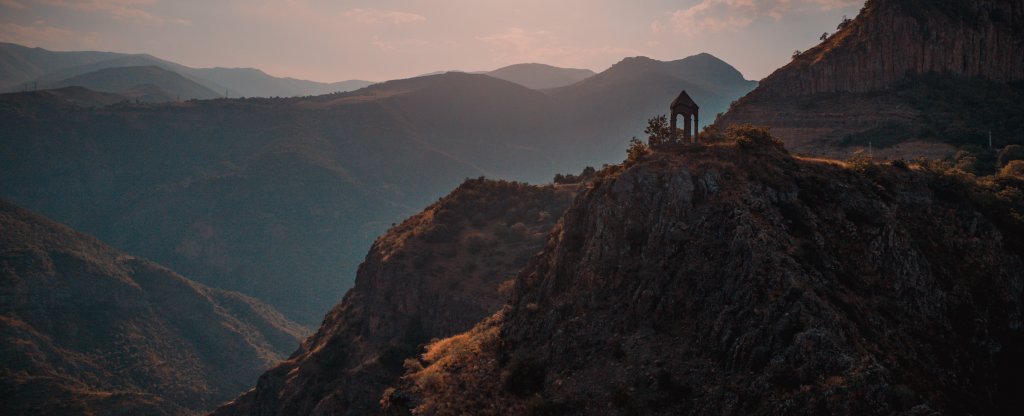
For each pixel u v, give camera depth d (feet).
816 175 191.62
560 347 176.35
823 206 181.57
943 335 160.97
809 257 161.38
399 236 483.10
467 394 178.91
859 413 127.75
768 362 141.28
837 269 163.12
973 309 169.99
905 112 390.63
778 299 147.95
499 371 183.73
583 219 200.95
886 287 166.30
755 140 203.82
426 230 452.76
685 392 148.36
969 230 195.52
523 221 461.78
